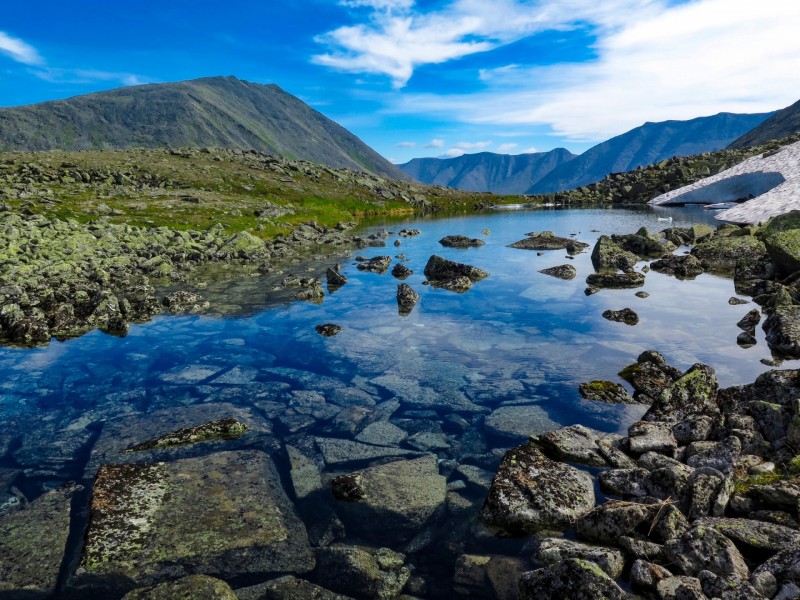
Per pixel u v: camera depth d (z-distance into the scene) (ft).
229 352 62.85
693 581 22.38
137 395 50.60
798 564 21.35
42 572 26.40
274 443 40.68
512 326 69.72
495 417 43.75
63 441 41.37
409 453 38.70
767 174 251.39
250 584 25.76
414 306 82.79
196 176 315.17
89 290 92.38
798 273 79.41
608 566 23.82
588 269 111.34
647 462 33.37
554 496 30.55
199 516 30.60
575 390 47.98
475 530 29.53
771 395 37.52
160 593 24.53
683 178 349.61
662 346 58.03
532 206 384.27
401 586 25.44
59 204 192.24
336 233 198.70
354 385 52.11
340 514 31.37
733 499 27.71
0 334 69.67
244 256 143.13
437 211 367.86
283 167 414.00
